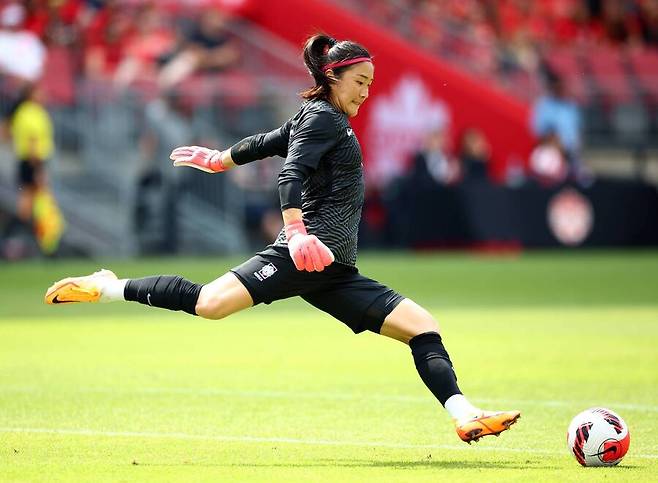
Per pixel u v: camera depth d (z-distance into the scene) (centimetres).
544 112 10800
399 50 10481
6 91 9038
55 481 2225
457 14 12238
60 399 3338
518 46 12062
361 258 9838
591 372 3934
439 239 10206
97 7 10225
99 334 5128
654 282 7819
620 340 4881
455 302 6581
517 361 4222
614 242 10581
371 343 4812
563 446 2644
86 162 9250
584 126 11738
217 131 9444
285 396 3416
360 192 2489
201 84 9462
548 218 10306
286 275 2445
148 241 9269
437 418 3038
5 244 9044
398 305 2473
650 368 4034
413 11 11700
